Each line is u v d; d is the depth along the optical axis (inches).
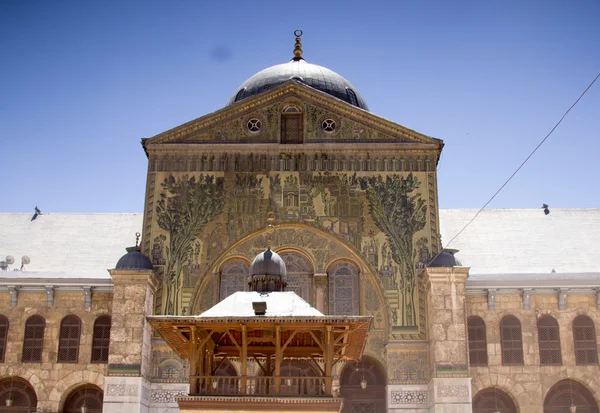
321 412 1047.0
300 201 1627.7
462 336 1462.8
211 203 1628.9
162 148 1658.5
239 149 1657.2
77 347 1565.0
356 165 1647.4
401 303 1557.6
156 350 1518.2
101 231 1859.0
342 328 1099.3
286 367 1540.4
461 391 1432.1
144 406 1460.4
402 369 1513.3
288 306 1120.2
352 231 1609.3
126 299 1488.7
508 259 1734.7
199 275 1584.6
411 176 1638.8
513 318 1579.7
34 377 1551.4
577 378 1547.7
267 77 1929.1
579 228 1838.1
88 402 1557.6
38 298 1594.5
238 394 1062.4
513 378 1544.0
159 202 1628.9
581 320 1579.7
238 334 1203.2
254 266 1232.8
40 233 1846.7
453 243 1792.6
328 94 1737.2
